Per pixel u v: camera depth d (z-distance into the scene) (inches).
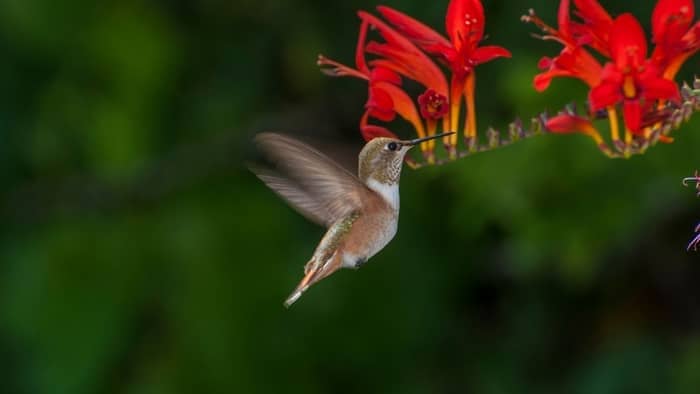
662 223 514.0
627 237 486.3
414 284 506.6
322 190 267.4
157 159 507.2
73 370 468.8
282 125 513.7
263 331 478.9
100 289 480.7
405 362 505.0
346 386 497.7
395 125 526.3
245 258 489.4
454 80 265.4
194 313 476.1
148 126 499.2
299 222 506.3
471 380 524.4
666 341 504.1
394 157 268.7
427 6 477.4
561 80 457.7
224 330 473.7
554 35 265.4
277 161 264.4
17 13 482.0
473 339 533.6
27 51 495.2
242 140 507.5
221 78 521.0
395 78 267.4
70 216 500.1
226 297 479.8
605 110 269.9
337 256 269.4
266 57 523.8
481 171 468.8
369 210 268.8
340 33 514.6
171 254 490.6
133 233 493.7
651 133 261.4
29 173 510.6
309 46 514.6
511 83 461.4
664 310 523.5
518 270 511.5
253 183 505.0
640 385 486.6
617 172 459.5
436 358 520.4
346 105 526.3
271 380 473.7
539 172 459.2
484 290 544.7
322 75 516.4
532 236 465.7
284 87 527.5
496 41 482.0
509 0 481.7
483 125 475.8
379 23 265.9
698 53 468.8
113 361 472.1
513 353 533.6
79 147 498.0
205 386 467.2
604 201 461.1
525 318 538.9
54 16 488.4
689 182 457.1
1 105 500.1
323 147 295.6
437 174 477.1
